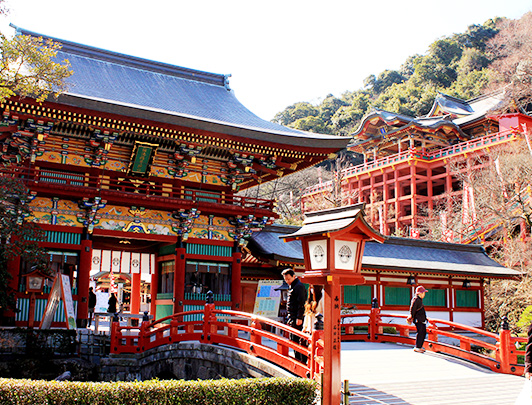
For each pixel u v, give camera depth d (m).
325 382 9.63
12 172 20.61
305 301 12.96
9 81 16.19
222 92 34.06
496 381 13.71
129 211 24.09
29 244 19.31
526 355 7.34
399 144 70.19
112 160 24.56
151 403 9.50
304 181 68.19
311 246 10.07
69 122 22.30
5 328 18.22
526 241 41.25
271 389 10.28
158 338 17.92
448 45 101.81
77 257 22.92
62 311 21.75
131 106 21.95
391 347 19.34
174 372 16.56
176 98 29.69
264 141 24.94
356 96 107.25
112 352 18.58
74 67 28.33
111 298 26.22
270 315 20.98
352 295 30.03
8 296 19.56
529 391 7.16
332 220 9.99
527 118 61.22
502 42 79.88
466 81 89.88
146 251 26.88
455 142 71.25
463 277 34.28
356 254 9.90
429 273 32.00
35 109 20.64
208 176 26.81
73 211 22.88
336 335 9.72
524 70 60.94
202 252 25.44
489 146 59.06
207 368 15.20
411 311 18.14
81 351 19.11
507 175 43.91
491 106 69.81
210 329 16.08
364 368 14.55
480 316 34.94
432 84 97.62
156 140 24.33
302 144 25.72
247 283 27.72
